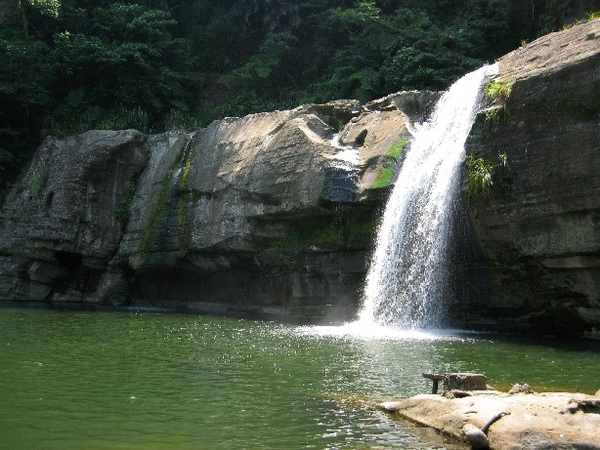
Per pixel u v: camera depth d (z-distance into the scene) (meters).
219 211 25.02
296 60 39.72
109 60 34.91
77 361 12.49
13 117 34.75
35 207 29.59
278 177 22.45
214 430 7.83
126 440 7.43
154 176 28.86
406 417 8.28
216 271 26.16
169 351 13.78
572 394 8.25
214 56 44.06
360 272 21.03
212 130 27.33
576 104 15.48
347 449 7.05
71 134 31.38
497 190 16.73
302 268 22.80
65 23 39.66
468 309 18.41
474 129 17.66
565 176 15.50
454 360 12.58
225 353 13.51
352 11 34.41
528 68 17.25
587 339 16.22
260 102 37.94
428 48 31.14
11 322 19.61
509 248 16.94
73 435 7.63
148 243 27.66
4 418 8.33
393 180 19.67
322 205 20.88
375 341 15.34
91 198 29.14
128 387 10.15
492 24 32.06
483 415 7.38
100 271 29.92
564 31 17.41
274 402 9.16
